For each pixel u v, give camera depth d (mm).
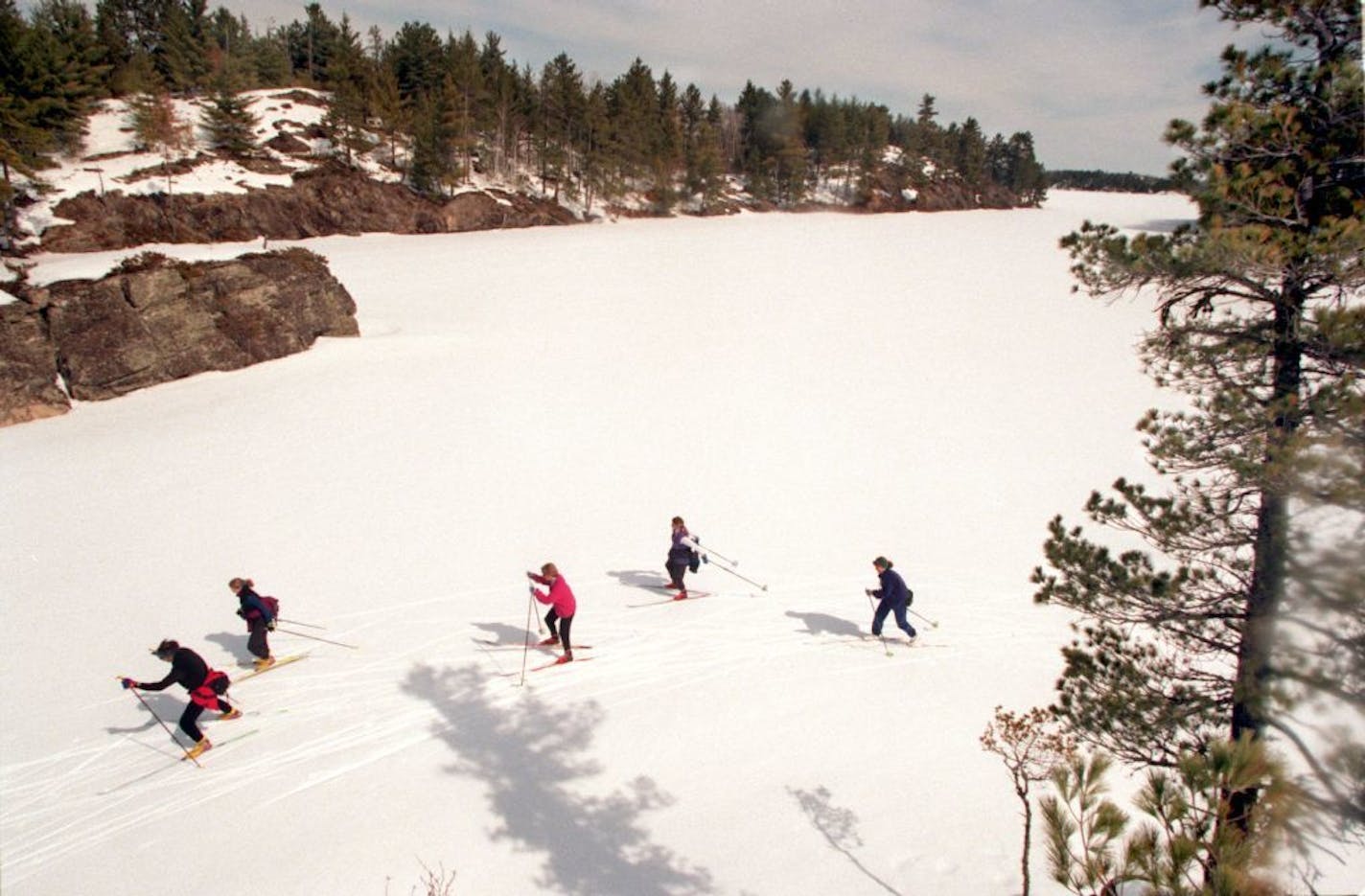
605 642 10758
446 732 8648
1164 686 5727
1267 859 2926
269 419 20234
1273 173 4719
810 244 59406
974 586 12945
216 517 14945
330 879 6477
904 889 6160
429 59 78125
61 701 9508
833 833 6867
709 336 31562
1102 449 20156
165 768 8211
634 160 85750
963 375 27172
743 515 15844
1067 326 35594
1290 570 3906
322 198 59125
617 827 7027
